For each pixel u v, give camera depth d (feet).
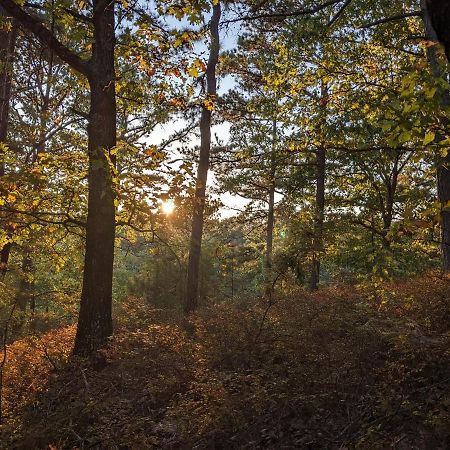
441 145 12.62
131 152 26.53
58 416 19.39
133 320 32.65
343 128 40.29
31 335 25.04
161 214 26.09
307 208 29.50
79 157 29.12
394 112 11.69
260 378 19.89
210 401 17.67
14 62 45.14
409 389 16.88
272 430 16.70
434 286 26.66
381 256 23.67
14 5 26.73
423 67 11.18
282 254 26.76
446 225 32.48
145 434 18.02
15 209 29.71
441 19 7.64
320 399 17.21
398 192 70.85
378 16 37.99
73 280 61.62
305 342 22.34
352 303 26.84
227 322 26.68
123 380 22.13
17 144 50.08
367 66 41.32
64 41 41.06
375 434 14.30
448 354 17.38
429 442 13.97
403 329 19.56
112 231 28.30
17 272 26.66
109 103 28.19
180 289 70.03
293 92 44.55
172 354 23.30
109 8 28.50
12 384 23.62
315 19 34.47
